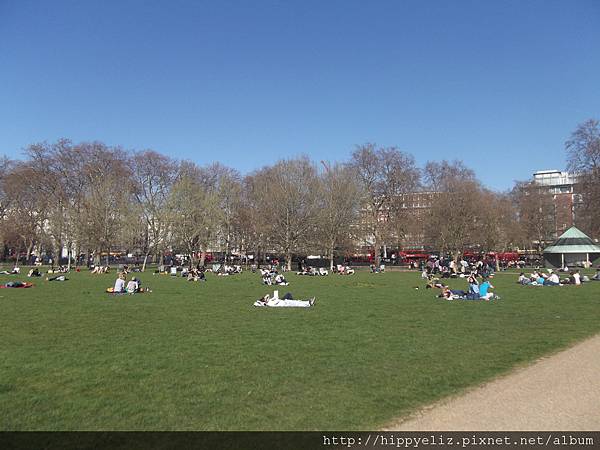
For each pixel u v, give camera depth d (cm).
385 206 8294
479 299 2641
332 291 3312
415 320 1816
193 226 7350
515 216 8094
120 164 8012
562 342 1337
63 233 7381
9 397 838
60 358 1144
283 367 1057
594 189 6481
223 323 1742
